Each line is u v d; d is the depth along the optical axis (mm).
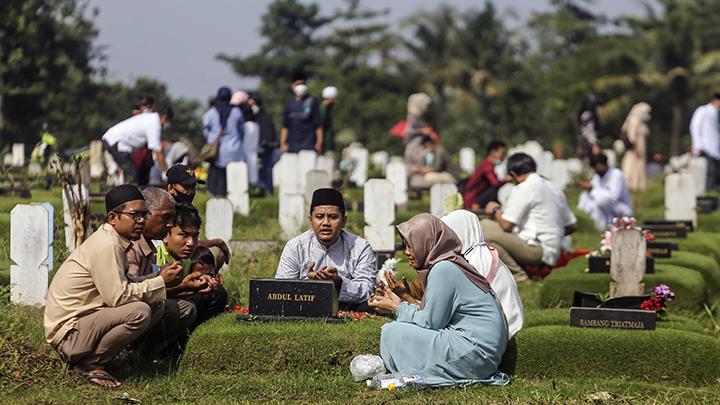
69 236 17203
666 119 87500
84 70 59375
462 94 88562
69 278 11641
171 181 14508
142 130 22781
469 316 12062
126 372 12195
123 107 65688
